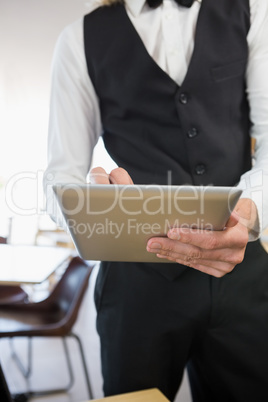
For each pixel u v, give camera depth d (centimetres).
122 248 88
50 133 129
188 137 122
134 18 124
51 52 620
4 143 679
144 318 124
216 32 121
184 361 130
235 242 85
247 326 124
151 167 126
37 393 275
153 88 121
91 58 126
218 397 136
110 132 132
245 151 128
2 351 333
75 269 259
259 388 128
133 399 103
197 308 121
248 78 125
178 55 121
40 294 403
